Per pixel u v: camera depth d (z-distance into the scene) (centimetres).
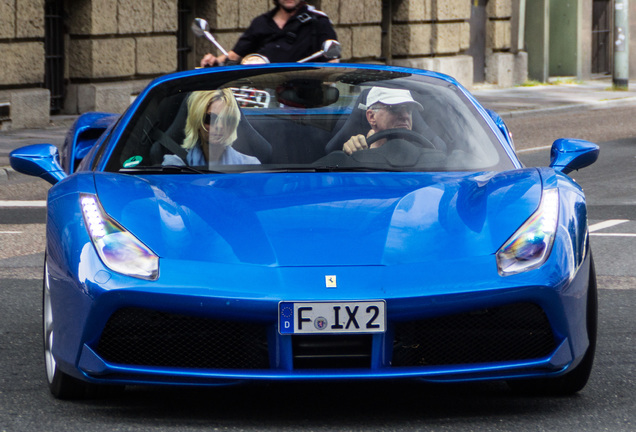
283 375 601
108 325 618
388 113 813
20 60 2661
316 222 646
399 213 659
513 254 627
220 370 610
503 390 713
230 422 634
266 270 605
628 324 919
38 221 1500
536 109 3453
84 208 655
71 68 2898
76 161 1103
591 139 2669
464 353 627
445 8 4047
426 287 602
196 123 802
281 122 813
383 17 3944
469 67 4169
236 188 708
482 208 669
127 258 617
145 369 617
